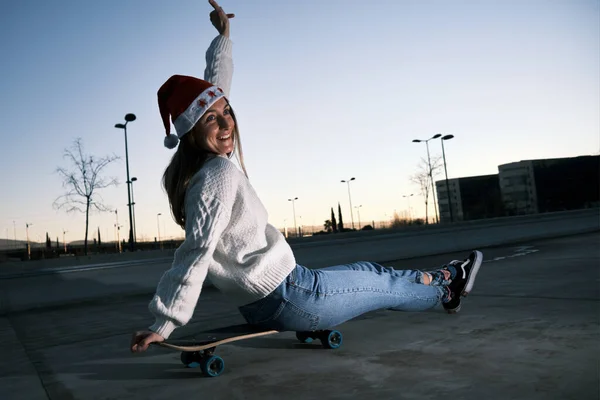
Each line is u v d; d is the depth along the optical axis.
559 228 15.95
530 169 81.12
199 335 2.27
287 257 2.04
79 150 24.78
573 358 2.12
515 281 5.32
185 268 1.80
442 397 1.73
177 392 2.08
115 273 9.03
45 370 2.86
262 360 2.57
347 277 2.19
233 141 2.15
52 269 8.36
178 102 2.01
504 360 2.17
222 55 2.54
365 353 2.54
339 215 94.00
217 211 1.83
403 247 12.95
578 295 3.97
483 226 14.70
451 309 2.72
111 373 2.61
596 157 81.00
